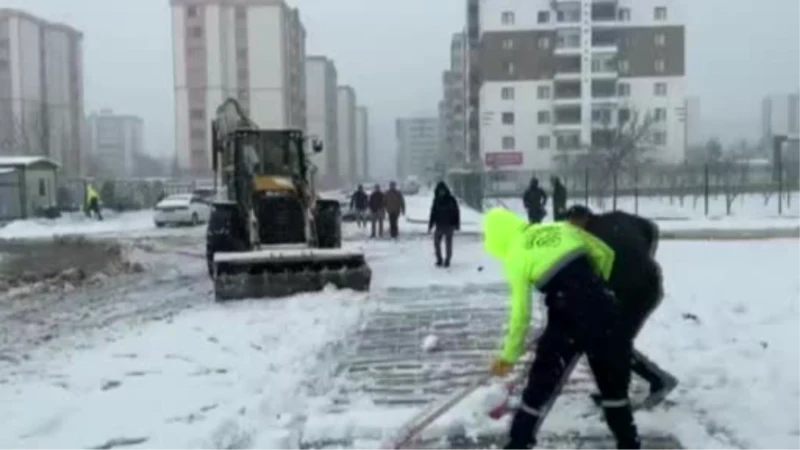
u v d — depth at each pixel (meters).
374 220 24.52
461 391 6.31
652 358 7.69
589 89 69.75
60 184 47.97
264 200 13.52
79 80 81.94
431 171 92.00
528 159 71.75
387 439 5.83
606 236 5.75
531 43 71.75
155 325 10.38
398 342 9.02
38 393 7.22
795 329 8.90
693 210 36.53
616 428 5.23
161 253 21.78
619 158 48.72
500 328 9.70
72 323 11.12
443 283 13.49
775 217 31.73
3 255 21.41
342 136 133.25
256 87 84.50
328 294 12.26
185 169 83.75
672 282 12.51
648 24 70.69
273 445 5.73
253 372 7.74
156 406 6.74
